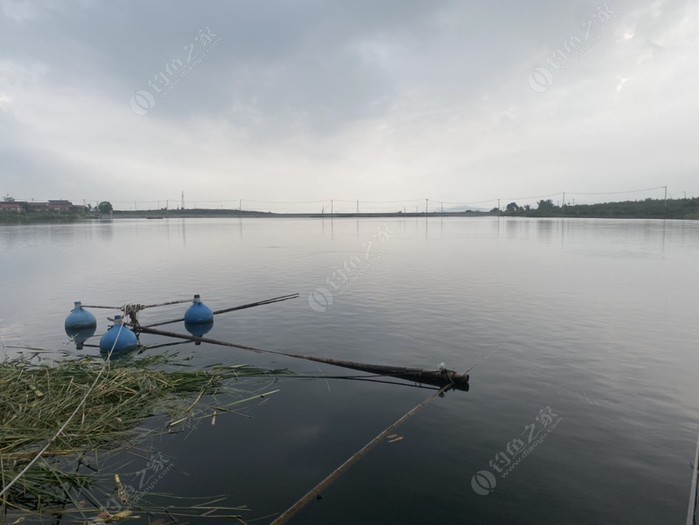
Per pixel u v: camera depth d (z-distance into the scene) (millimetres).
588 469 5688
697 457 5871
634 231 57656
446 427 6844
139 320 14602
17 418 6863
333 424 7102
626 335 11469
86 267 26938
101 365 9273
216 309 15773
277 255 33750
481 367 9414
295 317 14352
